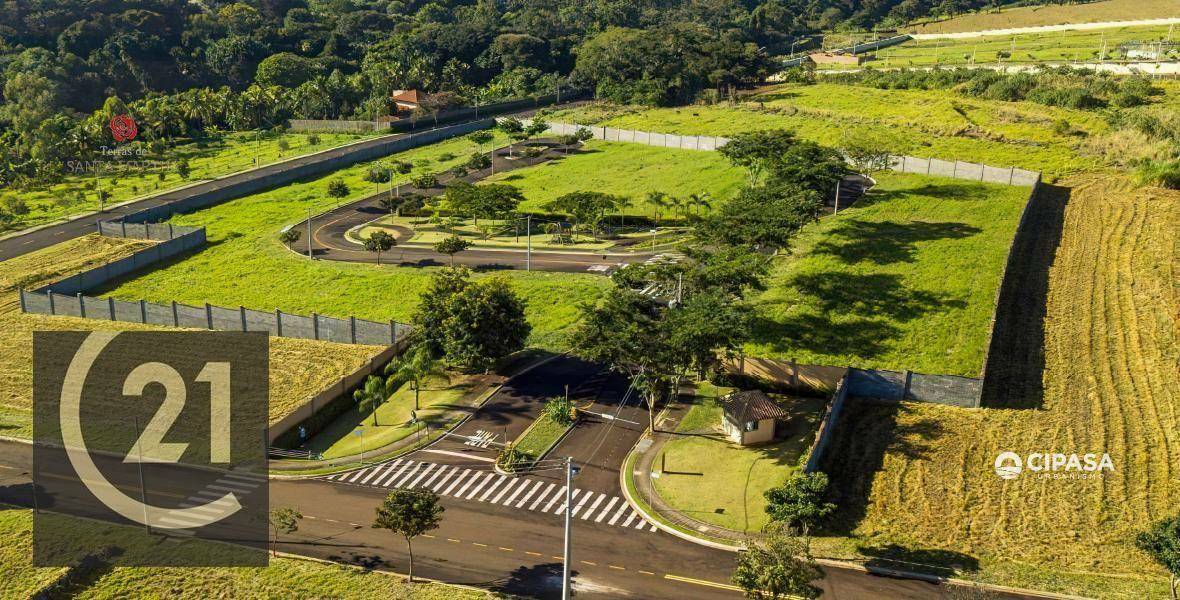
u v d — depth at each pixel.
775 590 53.78
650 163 175.12
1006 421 77.56
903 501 67.75
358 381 90.12
